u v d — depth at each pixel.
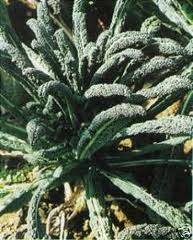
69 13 2.04
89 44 1.54
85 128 1.46
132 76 1.45
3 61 1.44
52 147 1.43
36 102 1.56
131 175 1.51
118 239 1.29
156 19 1.76
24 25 2.14
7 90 1.72
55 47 1.60
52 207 1.64
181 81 1.33
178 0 1.81
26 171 1.70
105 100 1.49
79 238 1.56
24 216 1.61
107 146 1.56
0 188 1.64
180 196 1.65
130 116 1.25
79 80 1.53
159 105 1.51
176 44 1.50
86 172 1.55
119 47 1.44
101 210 1.41
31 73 1.39
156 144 1.48
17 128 1.59
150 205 1.35
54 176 1.36
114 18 1.63
